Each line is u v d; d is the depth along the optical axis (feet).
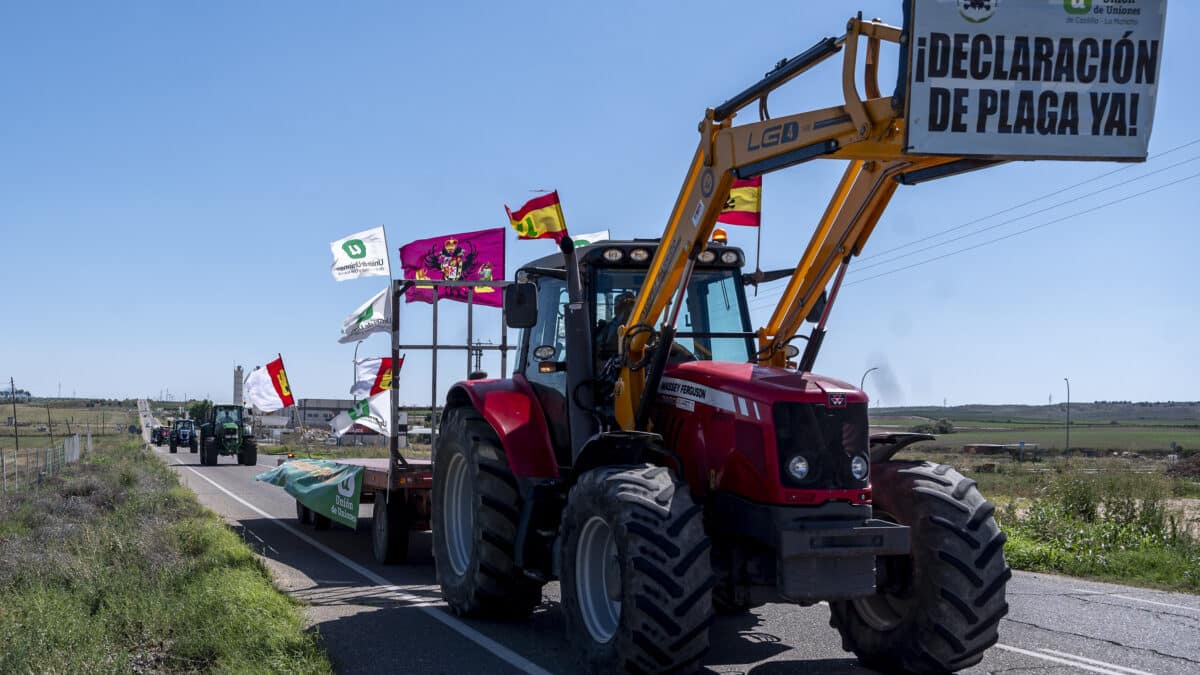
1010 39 15.57
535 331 27.02
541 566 23.20
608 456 20.76
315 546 40.96
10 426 299.99
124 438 222.07
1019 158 15.66
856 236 20.75
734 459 19.42
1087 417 585.22
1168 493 48.03
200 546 34.45
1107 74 15.75
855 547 18.29
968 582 18.67
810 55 17.80
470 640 23.45
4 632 20.86
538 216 39.75
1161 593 31.32
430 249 42.01
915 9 15.43
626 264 23.98
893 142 16.65
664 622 17.40
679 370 21.54
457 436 27.45
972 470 105.09
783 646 23.22
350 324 47.21
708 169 20.22
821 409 18.95
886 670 20.89
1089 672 20.97
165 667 19.75
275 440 205.36
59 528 37.78
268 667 19.22
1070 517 43.80
